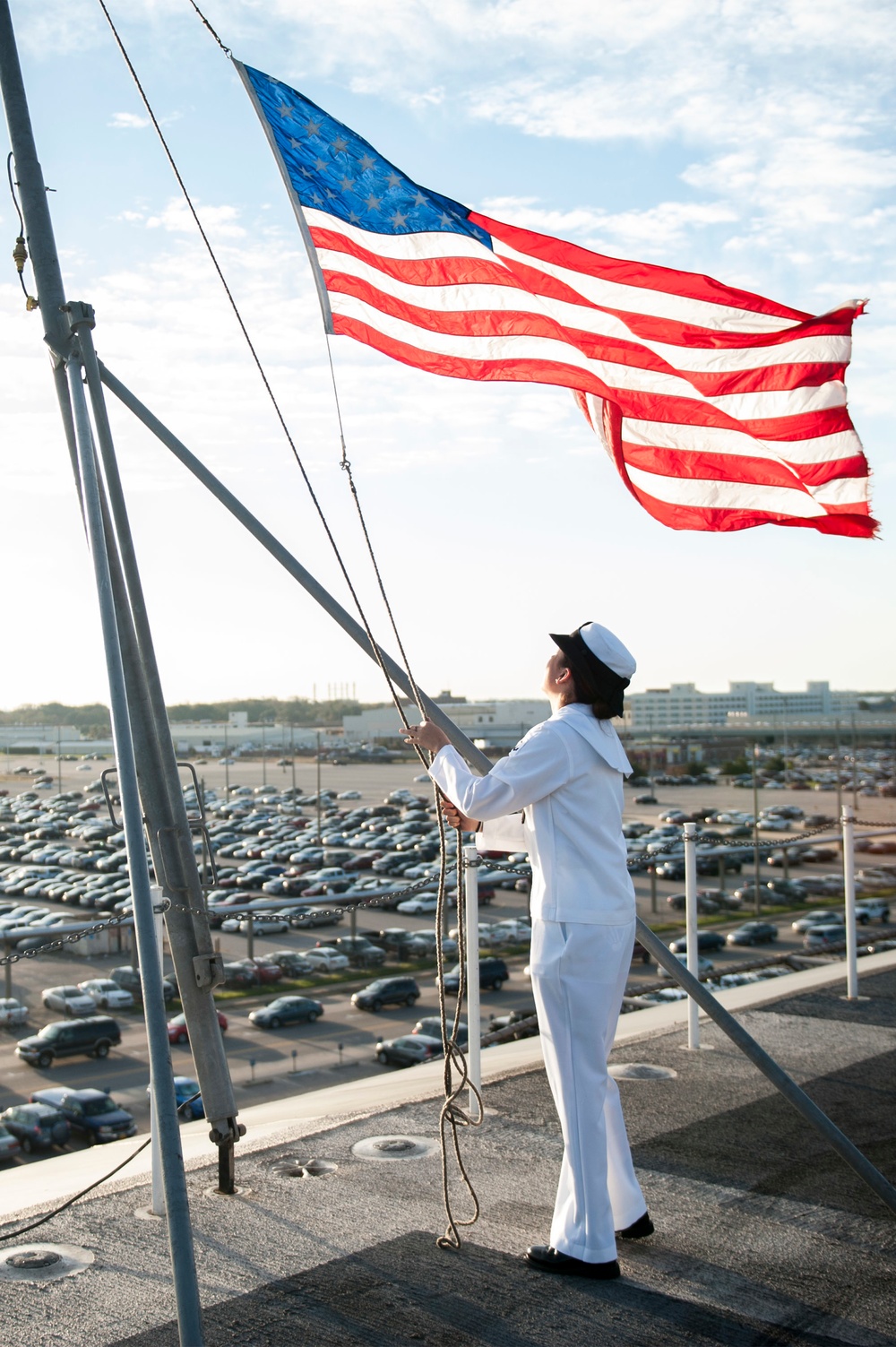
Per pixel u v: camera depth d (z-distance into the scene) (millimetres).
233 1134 3863
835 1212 3789
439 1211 3746
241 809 112438
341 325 4391
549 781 3352
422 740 3586
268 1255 3396
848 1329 3012
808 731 184625
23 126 3611
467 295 4430
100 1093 30969
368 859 77750
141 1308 3057
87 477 3029
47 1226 3631
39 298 3609
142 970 2508
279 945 55344
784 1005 6844
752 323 4262
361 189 4395
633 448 4535
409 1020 41594
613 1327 2992
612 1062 5613
